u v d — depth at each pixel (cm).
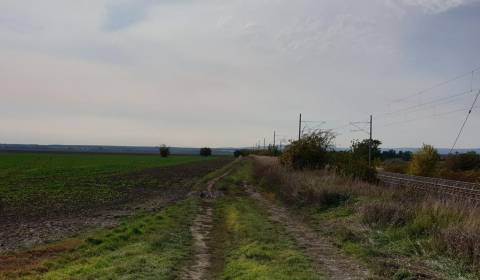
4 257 1692
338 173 3847
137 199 3831
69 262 1602
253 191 4447
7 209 3070
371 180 3706
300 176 3731
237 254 1666
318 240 1938
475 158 7031
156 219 2548
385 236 1828
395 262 1482
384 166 8506
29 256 1705
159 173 7388
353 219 2223
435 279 1282
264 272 1348
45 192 4153
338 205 2662
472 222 1622
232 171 7994
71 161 11106
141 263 1482
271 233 2077
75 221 2630
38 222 2580
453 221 1752
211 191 4466
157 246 1806
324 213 2583
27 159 11581
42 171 7088
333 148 5025
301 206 2925
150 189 4750
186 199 3772
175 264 1525
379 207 2127
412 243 1670
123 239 1978
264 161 7631
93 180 5656
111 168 8481
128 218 2733
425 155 6575
